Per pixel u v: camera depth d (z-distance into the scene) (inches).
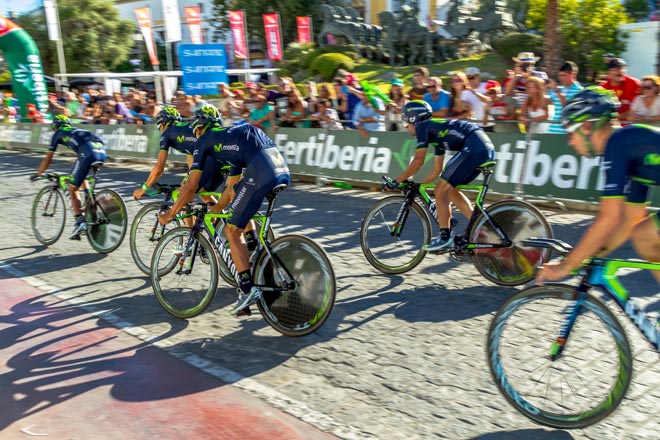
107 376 119.3
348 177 303.0
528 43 778.2
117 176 394.9
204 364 122.6
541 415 96.1
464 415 100.0
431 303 151.3
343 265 186.2
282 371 118.5
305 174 325.1
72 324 147.9
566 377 95.5
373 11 1317.7
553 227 214.8
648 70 606.2
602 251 91.7
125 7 1660.9
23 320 152.0
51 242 224.5
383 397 106.7
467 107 256.7
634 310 89.4
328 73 858.1
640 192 86.0
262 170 130.3
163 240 149.7
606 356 96.4
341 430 96.3
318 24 1261.1
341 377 114.8
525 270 157.6
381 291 161.6
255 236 152.9
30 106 592.7
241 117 355.6
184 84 461.1
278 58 976.9
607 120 87.7
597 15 715.4
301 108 329.4
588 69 726.5
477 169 159.8
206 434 97.3
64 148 524.7
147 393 111.9
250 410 104.0
